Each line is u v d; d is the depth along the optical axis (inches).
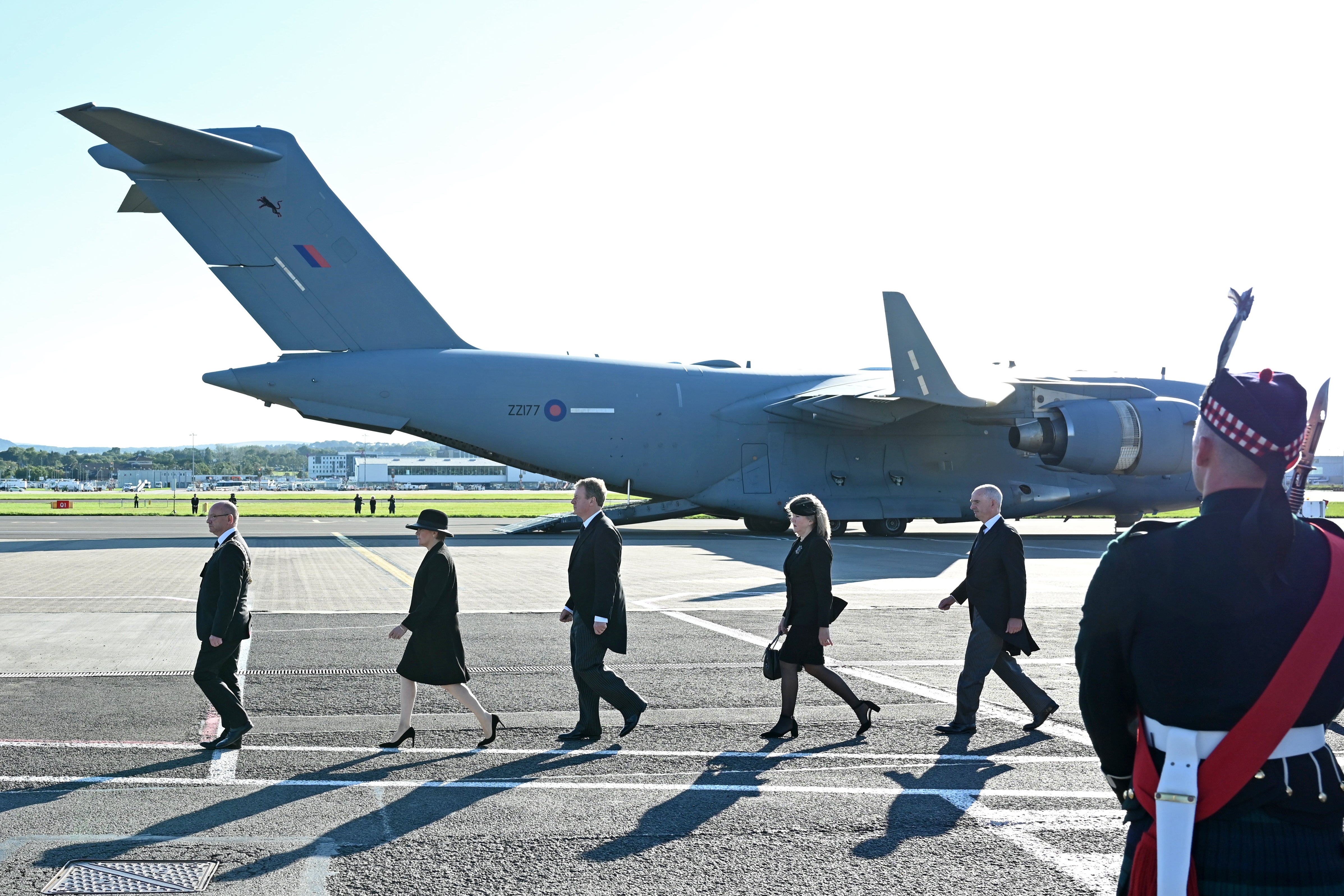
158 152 941.2
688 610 569.6
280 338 1058.7
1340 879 92.0
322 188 1033.5
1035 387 1068.5
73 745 282.8
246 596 289.3
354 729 305.9
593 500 299.7
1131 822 101.2
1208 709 91.1
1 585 682.8
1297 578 91.3
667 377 1165.7
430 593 281.3
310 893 179.3
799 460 1168.2
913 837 211.6
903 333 991.0
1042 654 439.8
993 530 306.0
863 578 739.4
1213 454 96.7
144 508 2682.1
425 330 1102.4
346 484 7426.2
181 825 216.2
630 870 191.8
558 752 282.2
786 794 241.9
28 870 189.6
